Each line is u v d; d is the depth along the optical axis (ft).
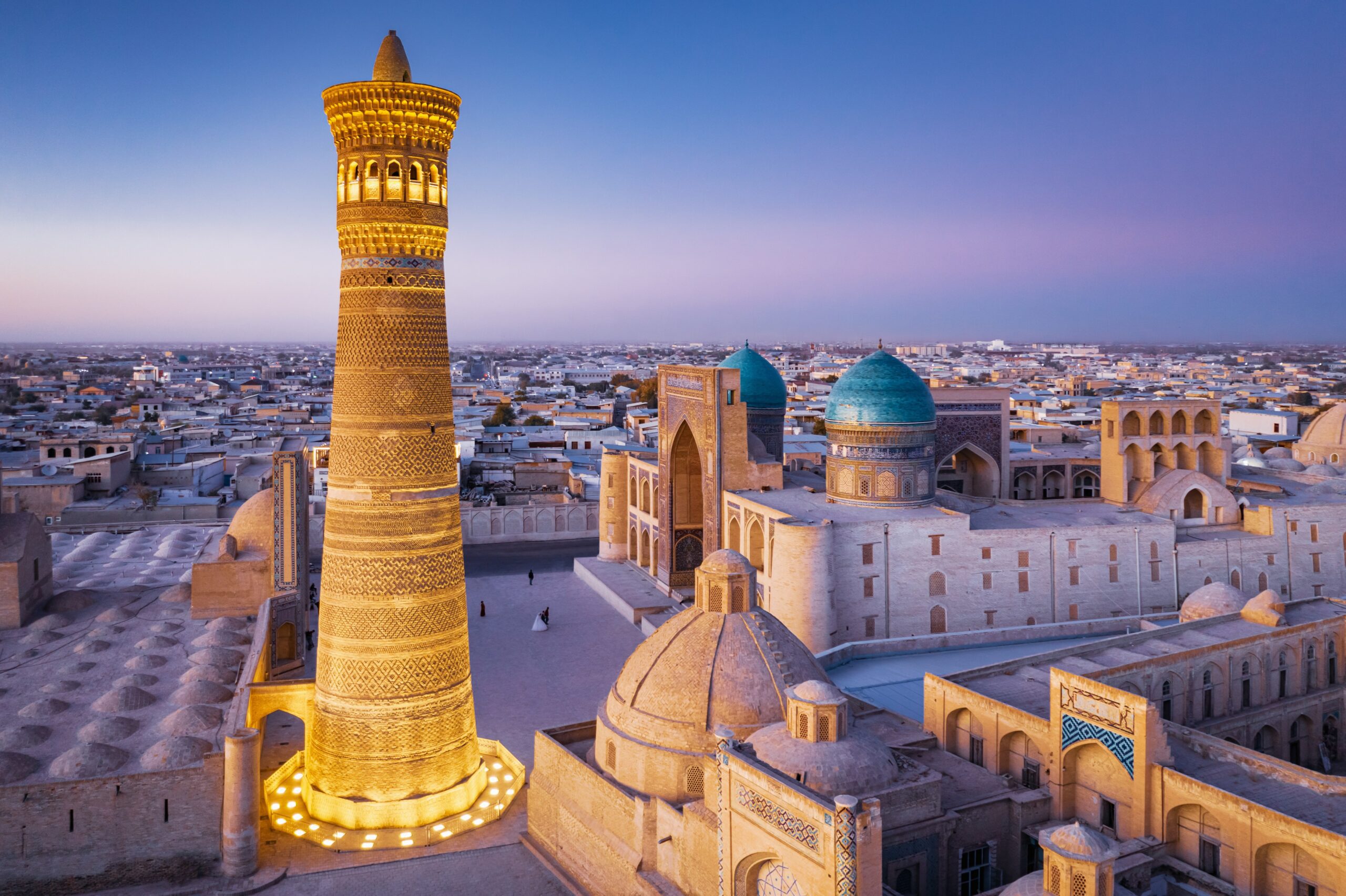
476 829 112.98
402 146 106.73
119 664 130.21
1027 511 190.29
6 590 141.18
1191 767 93.81
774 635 100.48
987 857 95.66
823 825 68.74
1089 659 115.03
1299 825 77.82
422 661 110.52
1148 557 174.50
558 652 178.50
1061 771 97.91
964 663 150.61
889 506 174.81
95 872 99.45
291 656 153.48
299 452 157.89
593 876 98.78
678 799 93.66
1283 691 122.72
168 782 101.04
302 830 110.32
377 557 108.47
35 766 101.55
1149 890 85.61
